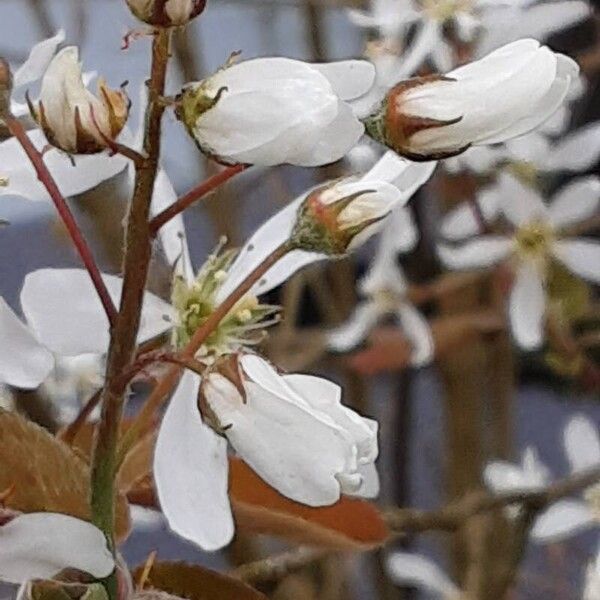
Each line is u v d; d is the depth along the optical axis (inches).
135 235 8.7
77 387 12.7
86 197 13.4
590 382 15.1
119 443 9.1
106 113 8.6
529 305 14.4
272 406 8.8
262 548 16.2
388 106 9.0
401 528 12.6
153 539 21.5
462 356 17.9
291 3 16.6
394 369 16.3
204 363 9.0
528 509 13.7
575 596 19.2
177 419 9.5
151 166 8.7
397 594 18.4
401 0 13.4
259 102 8.5
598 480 13.5
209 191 8.7
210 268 10.1
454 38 13.2
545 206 14.3
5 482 9.5
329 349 16.6
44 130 8.7
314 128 8.5
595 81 17.1
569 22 13.2
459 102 8.9
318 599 17.5
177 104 8.6
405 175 9.5
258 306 10.1
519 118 8.9
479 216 14.5
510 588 16.5
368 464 9.2
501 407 18.6
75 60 8.6
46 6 16.9
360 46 17.7
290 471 8.8
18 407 11.3
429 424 24.1
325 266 18.1
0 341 9.6
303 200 9.2
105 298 8.9
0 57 9.4
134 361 8.9
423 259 16.8
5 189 9.7
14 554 8.9
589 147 13.9
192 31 15.1
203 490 9.5
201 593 10.1
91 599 9.2
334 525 10.3
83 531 8.8
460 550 18.6
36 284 9.8
